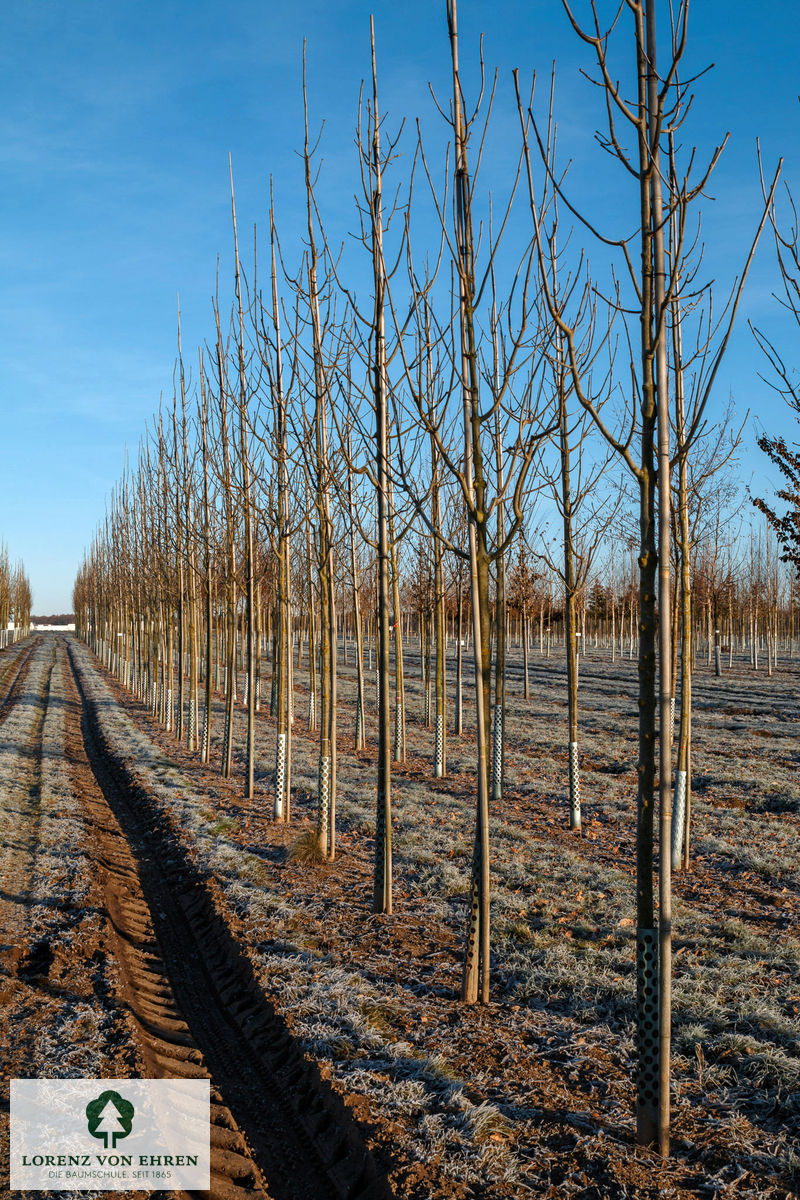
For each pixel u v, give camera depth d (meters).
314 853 9.86
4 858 9.97
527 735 21.14
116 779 17.38
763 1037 5.41
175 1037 5.98
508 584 33.44
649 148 4.23
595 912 8.02
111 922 8.03
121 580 38.09
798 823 12.01
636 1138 4.29
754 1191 3.87
